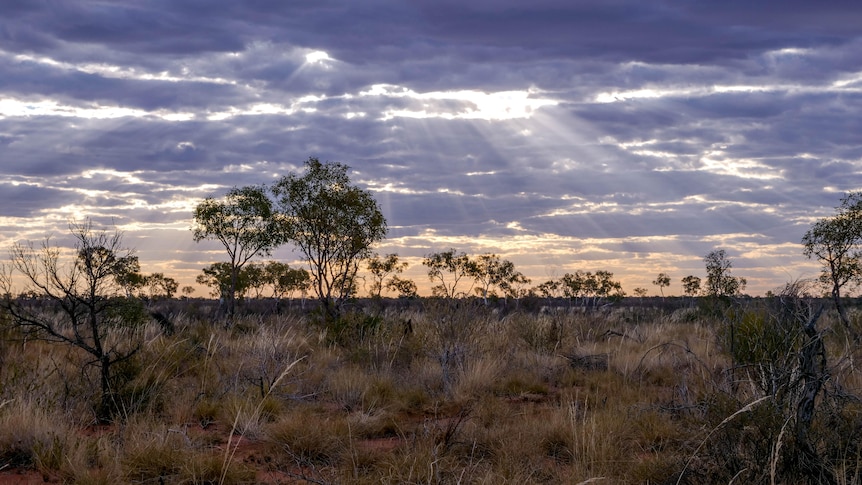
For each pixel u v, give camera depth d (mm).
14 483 5559
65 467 5785
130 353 8586
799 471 5000
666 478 5535
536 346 13508
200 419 8102
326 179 22812
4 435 6316
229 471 5695
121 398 7945
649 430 7059
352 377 9820
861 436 5281
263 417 7805
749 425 5277
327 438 6746
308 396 9016
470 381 9922
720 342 9492
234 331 15164
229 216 26203
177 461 5871
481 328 12391
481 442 6762
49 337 10375
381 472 5750
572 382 10805
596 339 14891
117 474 5645
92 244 8305
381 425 7605
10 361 8703
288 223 23125
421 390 9594
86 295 8328
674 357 11320
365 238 22812
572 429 6688
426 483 5453
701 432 5730
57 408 7309
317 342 13805
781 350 6551
